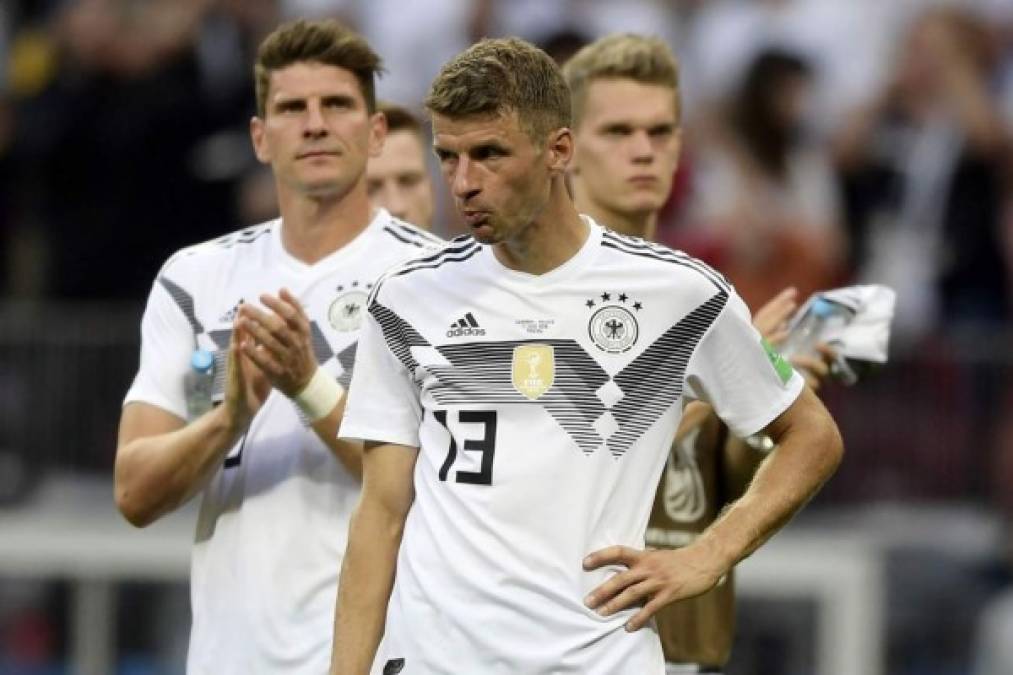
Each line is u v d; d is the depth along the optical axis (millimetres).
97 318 36469
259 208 39500
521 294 16812
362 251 20578
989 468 35625
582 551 16516
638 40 22188
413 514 17141
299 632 19859
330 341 20266
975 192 40062
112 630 35531
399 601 16969
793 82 39500
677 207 38906
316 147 20156
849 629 34938
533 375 16703
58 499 35844
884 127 40344
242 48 40625
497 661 16422
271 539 20031
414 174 24094
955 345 35844
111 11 40469
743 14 41000
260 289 20578
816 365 20969
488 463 16641
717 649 21203
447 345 16906
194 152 39969
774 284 38625
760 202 39000
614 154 21719
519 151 16078
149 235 39906
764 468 17078
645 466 16766
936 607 35062
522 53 16250
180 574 35438
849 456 35812
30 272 40156
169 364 20719
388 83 40844
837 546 35094
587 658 16344
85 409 36094
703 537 16609
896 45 40781
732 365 16953
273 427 20234
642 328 16750
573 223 16906
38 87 40781
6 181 40344
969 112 40406
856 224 39719
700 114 39906
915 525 35500
